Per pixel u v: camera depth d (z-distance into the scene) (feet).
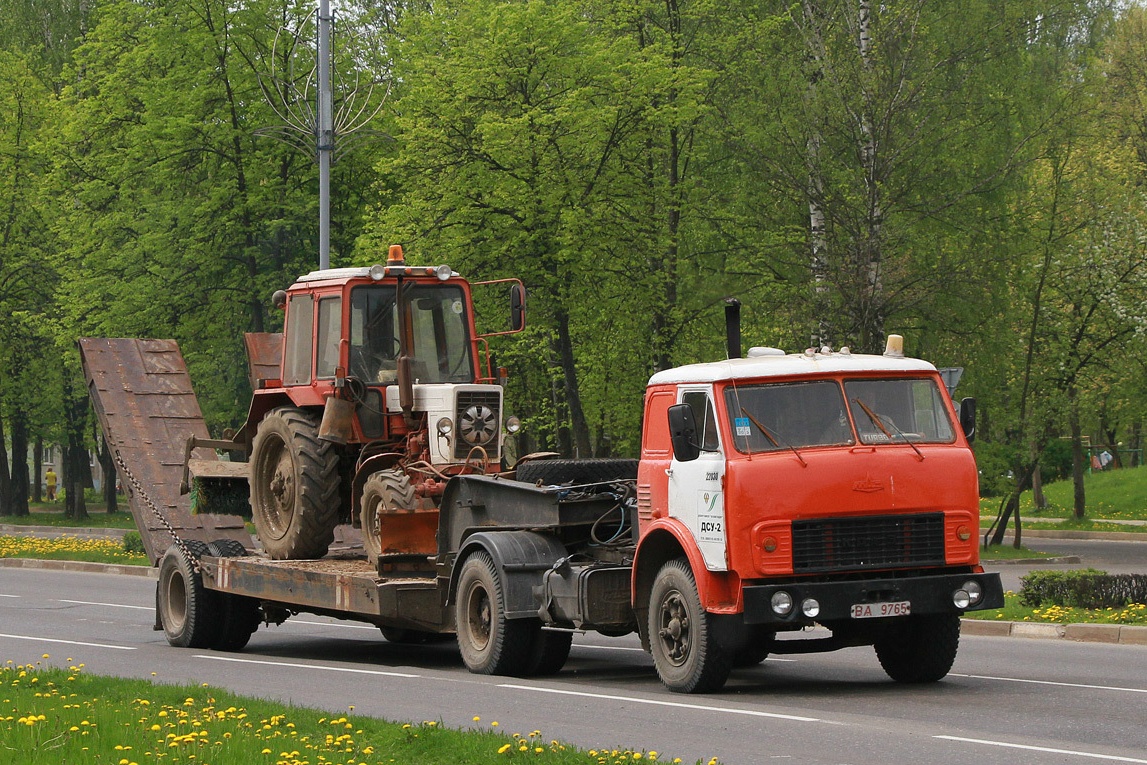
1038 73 111.24
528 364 133.28
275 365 66.03
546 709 37.04
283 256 130.62
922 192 104.73
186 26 127.65
